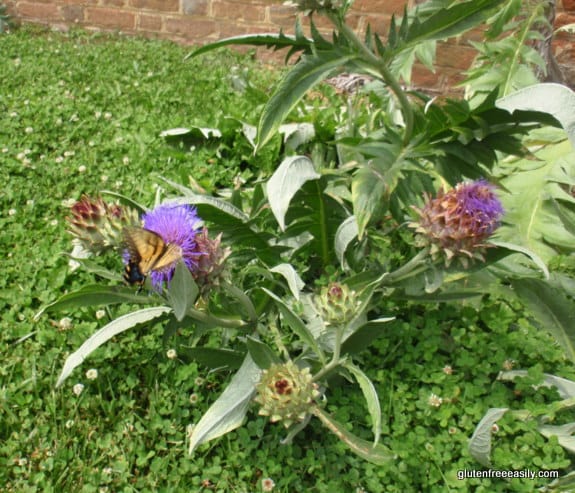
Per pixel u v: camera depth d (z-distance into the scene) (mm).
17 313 906
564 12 1701
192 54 784
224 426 684
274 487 703
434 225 678
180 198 810
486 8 750
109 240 681
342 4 711
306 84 724
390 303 866
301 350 842
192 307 724
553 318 781
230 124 1300
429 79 1910
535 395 759
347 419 743
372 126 1188
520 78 1171
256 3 2084
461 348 798
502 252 707
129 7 2197
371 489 693
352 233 829
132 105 1574
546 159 1082
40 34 2221
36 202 1133
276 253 875
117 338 867
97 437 754
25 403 781
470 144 840
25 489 689
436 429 753
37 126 1388
